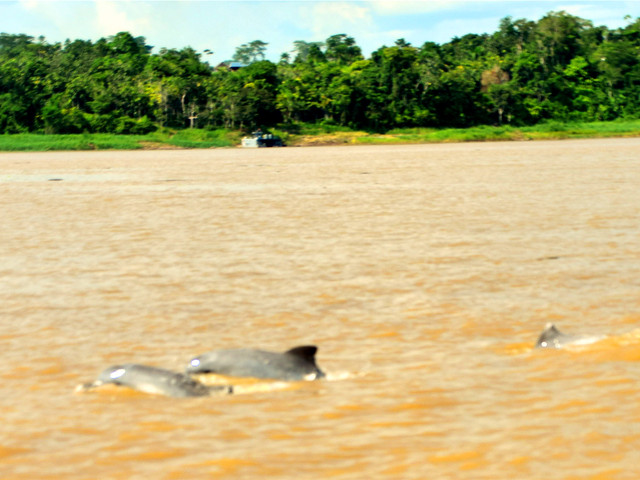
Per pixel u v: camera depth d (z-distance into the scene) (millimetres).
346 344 23375
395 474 14000
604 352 20750
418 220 51562
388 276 33406
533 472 13805
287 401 18203
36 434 16625
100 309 28797
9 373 21312
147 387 19141
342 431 16219
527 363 20547
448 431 15938
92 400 18781
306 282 32688
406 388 18859
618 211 53062
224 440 15930
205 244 43812
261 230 48875
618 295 28516
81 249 42938
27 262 39062
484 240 42344
